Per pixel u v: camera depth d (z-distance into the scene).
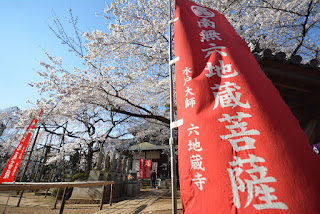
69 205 6.87
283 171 1.56
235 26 8.03
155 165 21.12
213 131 2.01
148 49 8.22
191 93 2.36
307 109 3.22
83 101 9.39
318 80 2.84
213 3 7.77
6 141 18.45
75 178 10.08
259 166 1.67
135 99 10.82
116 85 8.83
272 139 1.72
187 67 2.57
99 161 8.26
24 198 9.01
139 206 5.65
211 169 1.87
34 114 9.16
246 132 1.86
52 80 8.31
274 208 1.47
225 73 2.33
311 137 2.99
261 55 2.67
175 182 2.16
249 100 2.01
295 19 8.08
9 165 5.31
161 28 8.30
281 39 8.89
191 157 2.07
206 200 1.79
